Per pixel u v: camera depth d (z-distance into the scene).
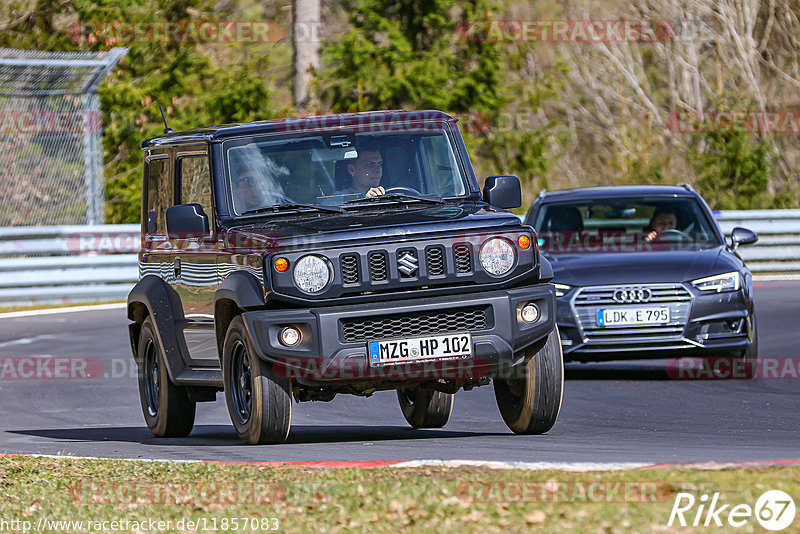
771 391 40.03
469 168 31.81
